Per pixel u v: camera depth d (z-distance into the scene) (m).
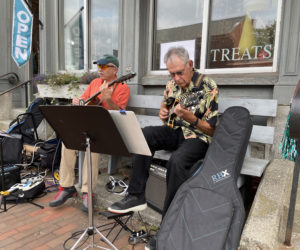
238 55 2.89
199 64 3.15
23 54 4.22
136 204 1.93
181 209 1.60
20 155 3.50
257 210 1.61
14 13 4.05
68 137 1.79
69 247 1.99
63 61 4.73
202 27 3.05
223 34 2.96
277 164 2.26
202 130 1.99
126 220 2.27
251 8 2.75
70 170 2.59
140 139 1.56
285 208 2.00
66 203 2.72
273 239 1.36
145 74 3.48
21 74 5.59
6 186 2.79
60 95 3.77
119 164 3.18
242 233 1.41
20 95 5.60
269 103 2.27
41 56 4.80
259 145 2.59
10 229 2.23
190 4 3.14
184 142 2.06
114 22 3.89
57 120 1.71
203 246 1.40
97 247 1.97
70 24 4.51
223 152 1.79
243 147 1.82
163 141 2.20
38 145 3.59
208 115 2.01
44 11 4.59
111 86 2.67
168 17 3.32
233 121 1.92
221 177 1.67
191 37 3.18
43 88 3.95
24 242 2.05
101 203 2.55
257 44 2.76
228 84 2.75
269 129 2.27
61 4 4.57
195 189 1.66
